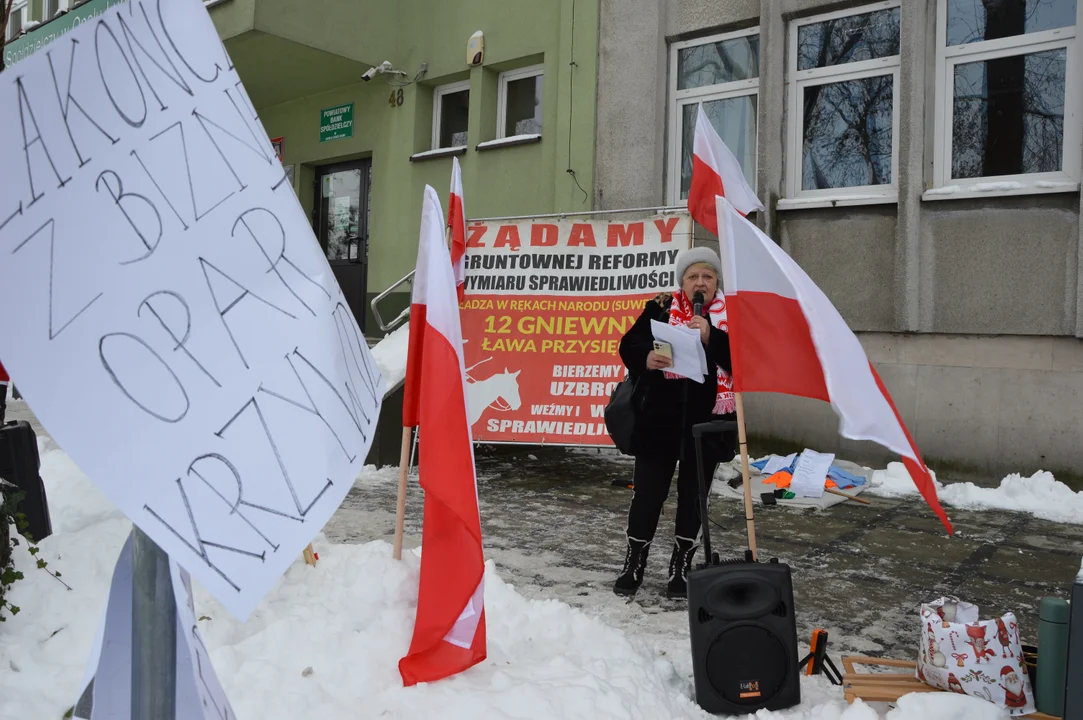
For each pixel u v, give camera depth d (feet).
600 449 28.22
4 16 13.38
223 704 4.00
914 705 8.46
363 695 8.63
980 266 22.94
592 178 30.09
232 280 3.17
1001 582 14.66
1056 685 8.59
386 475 22.90
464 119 34.99
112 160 2.94
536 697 8.43
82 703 4.02
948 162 24.13
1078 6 22.17
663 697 9.16
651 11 28.78
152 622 3.47
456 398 9.35
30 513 12.28
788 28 26.78
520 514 19.25
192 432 2.87
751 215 26.89
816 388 10.51
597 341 23.18
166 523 2.73
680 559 13.35
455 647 9.23
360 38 34.40
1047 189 21.97
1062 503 20.36
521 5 31.81
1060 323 21.80
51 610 9.93
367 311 37.55
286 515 2.99
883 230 24.63
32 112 2.77
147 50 3.17
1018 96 23.16
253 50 33.40
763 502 20.72
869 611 13.02
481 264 24.08
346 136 37.81
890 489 22.43
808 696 9.54
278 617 10.14
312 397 3.24
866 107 25.66
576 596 13.43
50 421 2.60
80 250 2.78
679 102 29.35
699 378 12.27
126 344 2.82
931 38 24.06
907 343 24.13
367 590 10.43
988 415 22.74
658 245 22.93
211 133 3.28
